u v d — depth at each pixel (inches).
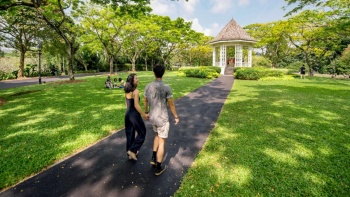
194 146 168.9
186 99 379.2
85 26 997.8
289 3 499.5
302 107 305.7
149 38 1422.2
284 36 1176.8
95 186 115.6
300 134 191.9
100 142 178.5
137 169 134.0
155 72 127.1
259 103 335.6
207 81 721.6
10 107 310.3
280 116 255.1
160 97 126.1
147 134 197.5
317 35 989.2
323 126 215.9
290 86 589.3
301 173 126.0
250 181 117.6
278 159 143.3
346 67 1307.8
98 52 1729.8
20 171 128.7
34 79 1028.5
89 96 404.8
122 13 526.9
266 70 832.3
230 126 216.5
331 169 130.5
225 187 112.3
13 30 1077.1
